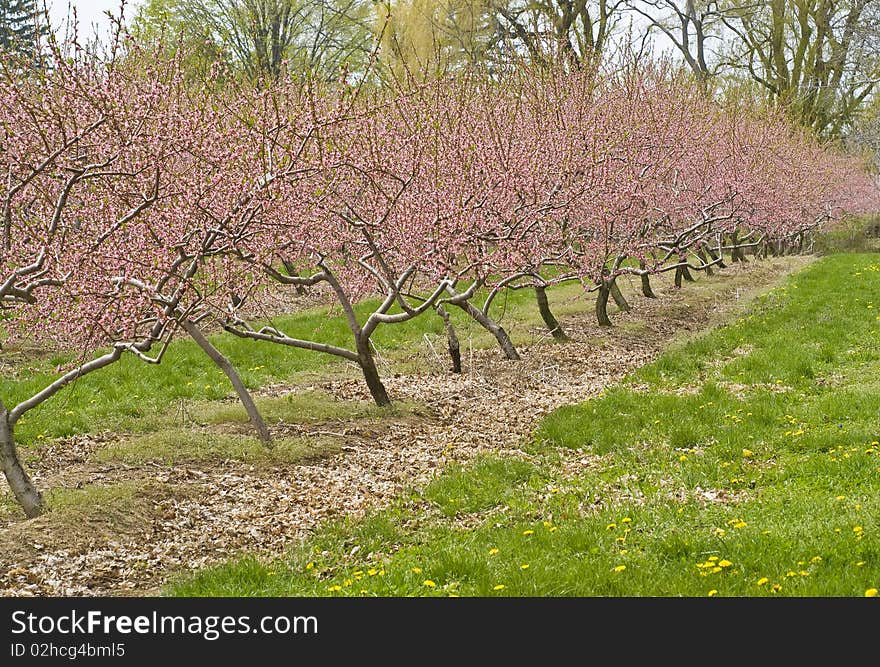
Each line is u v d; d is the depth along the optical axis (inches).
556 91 601.9
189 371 531.8
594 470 340.8
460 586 228.1
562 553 244.5
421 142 434.3
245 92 373.4
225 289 353.7
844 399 398.6
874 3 1530.5
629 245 613.3
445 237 409.7
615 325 717.3
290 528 291.0
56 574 246.2
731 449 341.7
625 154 615.5
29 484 287.1
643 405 432.1
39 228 316.8
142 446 374.0
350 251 455.2
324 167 343.0
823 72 1656.0
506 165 472.1
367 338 443.2
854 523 240.7
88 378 494.3
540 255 523.8
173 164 339.6
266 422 422.9
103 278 297.9
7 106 294.2
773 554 227.3
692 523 262.8
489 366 573.0
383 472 353.7
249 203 326.6
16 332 375.6
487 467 343.3
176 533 283.9
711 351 587.5
